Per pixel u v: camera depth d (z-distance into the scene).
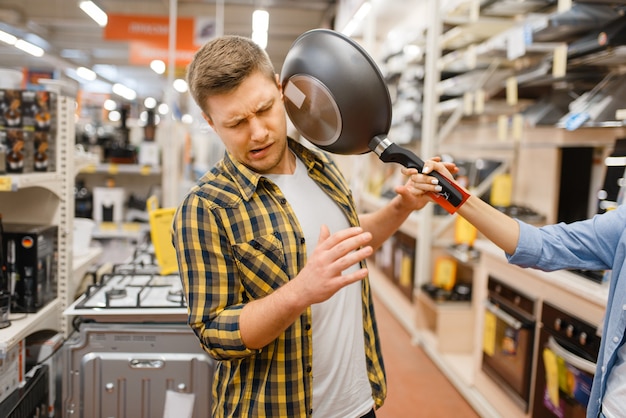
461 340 3.39
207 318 1.04
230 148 1.10
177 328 1.70
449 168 1.22
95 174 4.34
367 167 6.04
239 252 1.08
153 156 3.98
